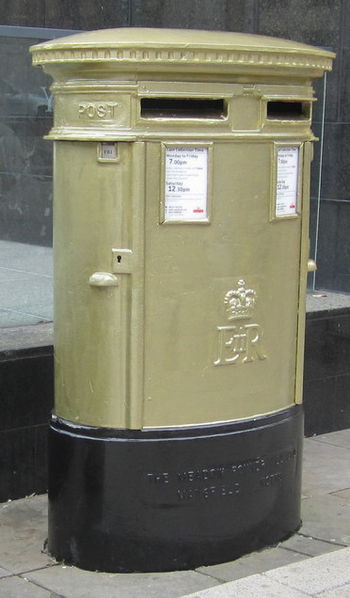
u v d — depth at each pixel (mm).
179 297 3969
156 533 4062
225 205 3977
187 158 3904
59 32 5316
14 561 4219
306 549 4316
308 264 4293
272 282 4145
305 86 4129
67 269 4055
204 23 6129
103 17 5824
